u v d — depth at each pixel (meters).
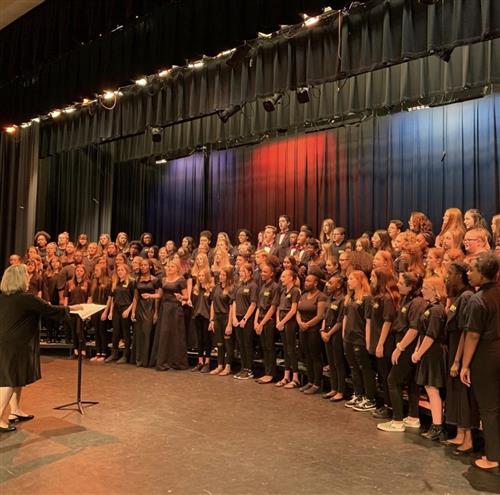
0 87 8.18
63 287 7.23
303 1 4.73
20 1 6.51
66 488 2.83
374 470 3.10
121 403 4.61
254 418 4.17
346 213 8.00
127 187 10.80
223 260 6.34
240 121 8.40
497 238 4.22
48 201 10.52
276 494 2.76
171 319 6.36
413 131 7.34
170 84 7.29
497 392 3.05
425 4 4.66
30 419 4.11
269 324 5.62
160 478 2.96
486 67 5.61
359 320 4.55
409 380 3.92
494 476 3.02
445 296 3.76
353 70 5.33
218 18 5.33
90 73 6.73
